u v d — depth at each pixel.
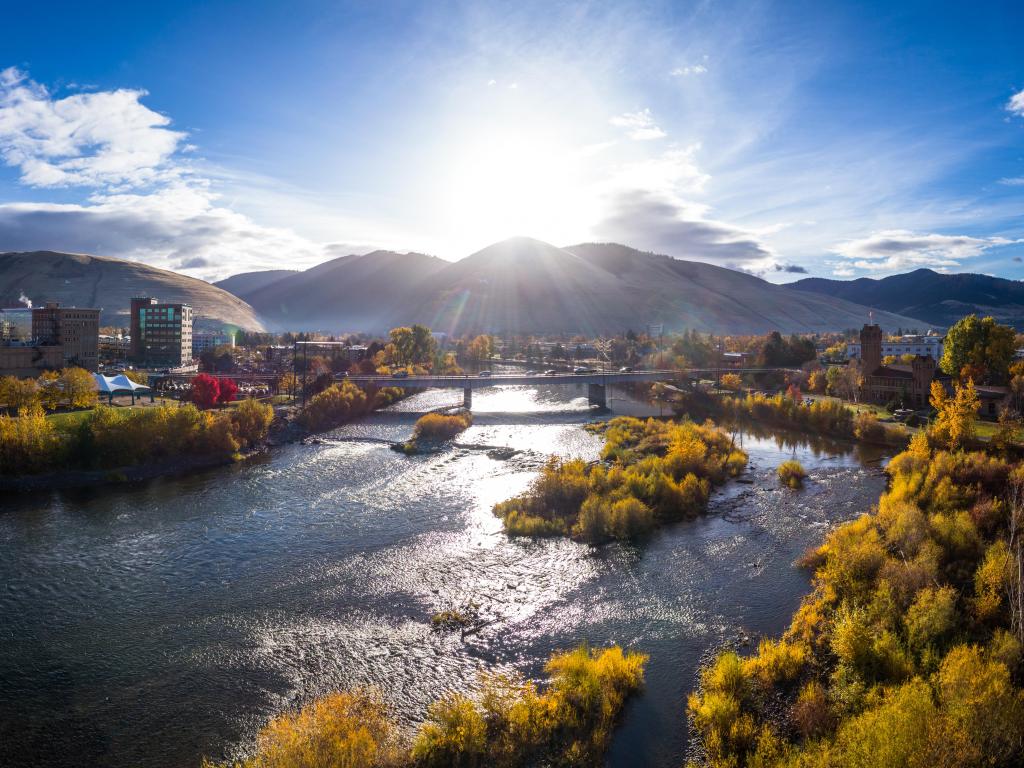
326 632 49.47
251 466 105.62
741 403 160.38
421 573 60.47
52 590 56.81
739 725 35.88
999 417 111.12
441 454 115.50
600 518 70.69
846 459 109.94
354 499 85.38
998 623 43.06
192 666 44.91
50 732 38.19
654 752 35.53
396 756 33.41
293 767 30.73
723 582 57.66
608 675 40.75
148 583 58.34
